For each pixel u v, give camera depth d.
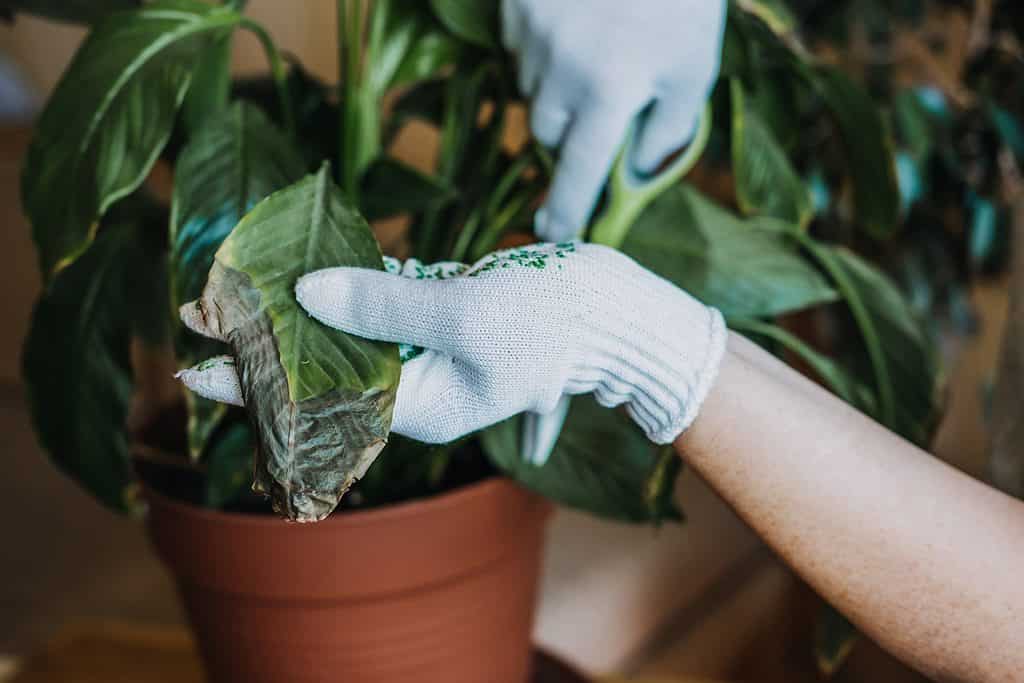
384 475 0.82
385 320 0.60
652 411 0.65
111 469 0.82
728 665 1.56
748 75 0.77
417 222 0.90
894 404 0.84
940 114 1.27
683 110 0.72
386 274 0.61
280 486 0.57
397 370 0.61
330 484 0.58
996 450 0.85
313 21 1.32
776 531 0.66
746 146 0.81
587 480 0.78
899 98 1.22
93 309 0.81
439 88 0.91
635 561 1.34
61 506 2.09
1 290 2.22
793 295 0.80
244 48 1.36
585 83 0.70
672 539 1.40
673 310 0.64
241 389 0.60
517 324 0.61
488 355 0.61
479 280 0.61
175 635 1.05
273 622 0.78
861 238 1.34
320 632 0.78
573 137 0.72
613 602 1.29
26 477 2.19
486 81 0.88
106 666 0.99
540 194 0.81
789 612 1.71
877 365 0.84
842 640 0.87
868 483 0.65
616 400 0.66
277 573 0.75
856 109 0.82
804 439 0.65
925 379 0.84
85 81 0.70
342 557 0.74
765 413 0.65
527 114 0.76
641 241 0.80
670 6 0.69
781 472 0.65
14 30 1.71
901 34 1.39
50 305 0.81
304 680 0.80
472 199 0.83
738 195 0.82
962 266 1.38
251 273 0.60
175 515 0.75
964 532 0.64
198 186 0.71
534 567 0.86
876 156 0.84
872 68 1.33
